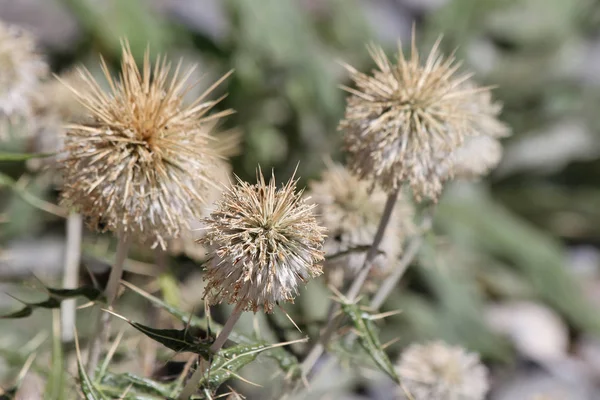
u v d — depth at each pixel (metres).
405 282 0.98
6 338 0.69
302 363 0.62
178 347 0.56
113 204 0.56
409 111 0.59
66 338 0.64
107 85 1.00
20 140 0.73
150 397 0.59
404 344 0.99
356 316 0.60
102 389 0.59
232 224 0.54
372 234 0.65
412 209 0.68
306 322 0.65
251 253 0.54
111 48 1.05
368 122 0.60
